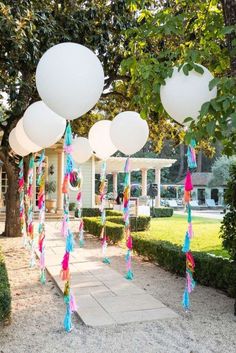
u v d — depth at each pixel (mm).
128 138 5684
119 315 4371
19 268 6910
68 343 3648
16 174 10297
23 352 3438
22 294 5281
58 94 3840
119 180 39031
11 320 4234
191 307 4734
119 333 3889
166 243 7250
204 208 31078
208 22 4559
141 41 4793
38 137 5277
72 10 7828
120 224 10789
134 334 3863
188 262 4621
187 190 4500
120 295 5176
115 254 8383
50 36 6984
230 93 3160
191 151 4348
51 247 9281
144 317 4316
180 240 10664
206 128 3006
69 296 4078
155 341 3699
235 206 5109
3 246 8992
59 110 4008
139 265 7293
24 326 4074
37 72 3959
